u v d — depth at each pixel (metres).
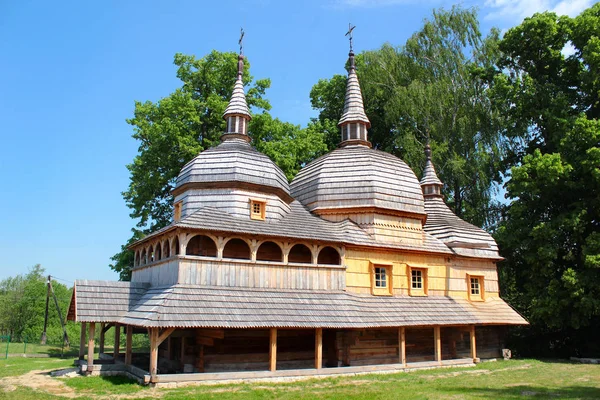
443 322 24.27
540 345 34.53
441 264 27.38
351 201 25.56
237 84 26.95
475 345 28.12
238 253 22.53
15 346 37.22
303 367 22.59
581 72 31.55
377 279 24.64
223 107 35.25
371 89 45.25
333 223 25.23
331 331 23.45
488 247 29.47
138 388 16.48
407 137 40.78
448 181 41.09
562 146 30.53
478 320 26.12
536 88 32.56
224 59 37.50
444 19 44.12
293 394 16.06
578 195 31.66
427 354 26.30
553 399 15.37
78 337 49.78
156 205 36.69
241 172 22.97
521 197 33.78
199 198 22.84
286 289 20.94
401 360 22.59
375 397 15.69
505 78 33.75
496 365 25.14
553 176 29.36
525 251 32.59
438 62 43.34
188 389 16.45
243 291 19.69
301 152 38.44
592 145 29.64
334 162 27.28
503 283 38.53
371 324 21.33
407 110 41.75
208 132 36.41
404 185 26.78
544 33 32.97
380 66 44.78
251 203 22.66
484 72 37.22
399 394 16.23
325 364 23.25
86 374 19.55
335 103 48.56
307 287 21.55
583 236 32.06
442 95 41.09
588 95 32.53
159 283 20.69
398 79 44.69
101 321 19.67
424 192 32.72
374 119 47.09
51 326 52.84
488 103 41.16
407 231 26.28
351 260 23.86
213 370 20.48
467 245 28.41
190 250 21.83
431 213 31.56
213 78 36.75
